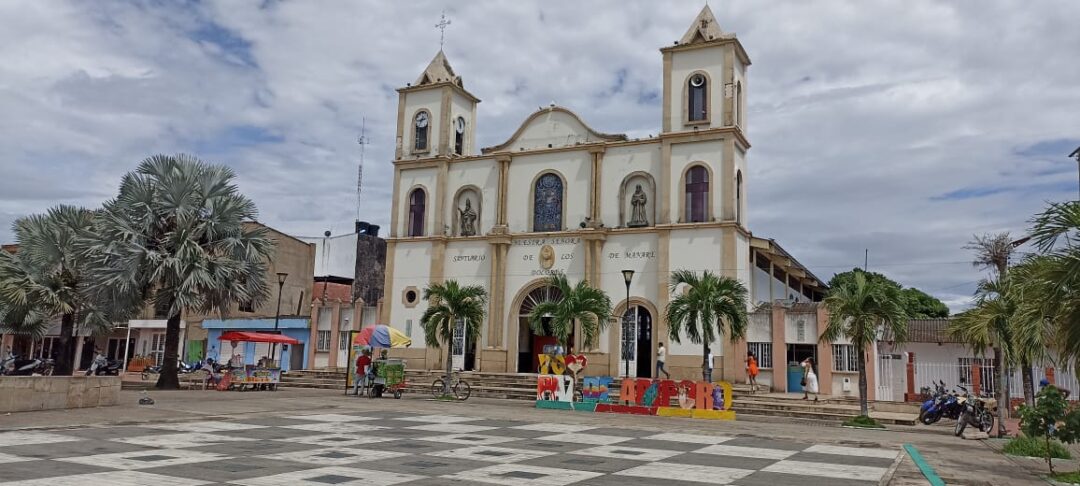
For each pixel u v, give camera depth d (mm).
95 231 29047
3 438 12625
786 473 11289
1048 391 12672
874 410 25828
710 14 33062
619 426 18391
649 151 33125
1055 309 11703
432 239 36219
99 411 17922
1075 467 13164
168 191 28594
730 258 30484
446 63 39125
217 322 43594
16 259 31109
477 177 36438
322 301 39094
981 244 25109
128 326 44250
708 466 11820
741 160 33188
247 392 28266
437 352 35406
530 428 17156
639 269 32188
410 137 38375
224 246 29688
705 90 32406
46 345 50469
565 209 34188
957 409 22172
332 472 10148
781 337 29922
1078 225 11203
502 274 34469
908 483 10672
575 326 32719
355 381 27797
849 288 22344
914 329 34312
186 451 11742
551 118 35469
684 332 30688
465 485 9477
